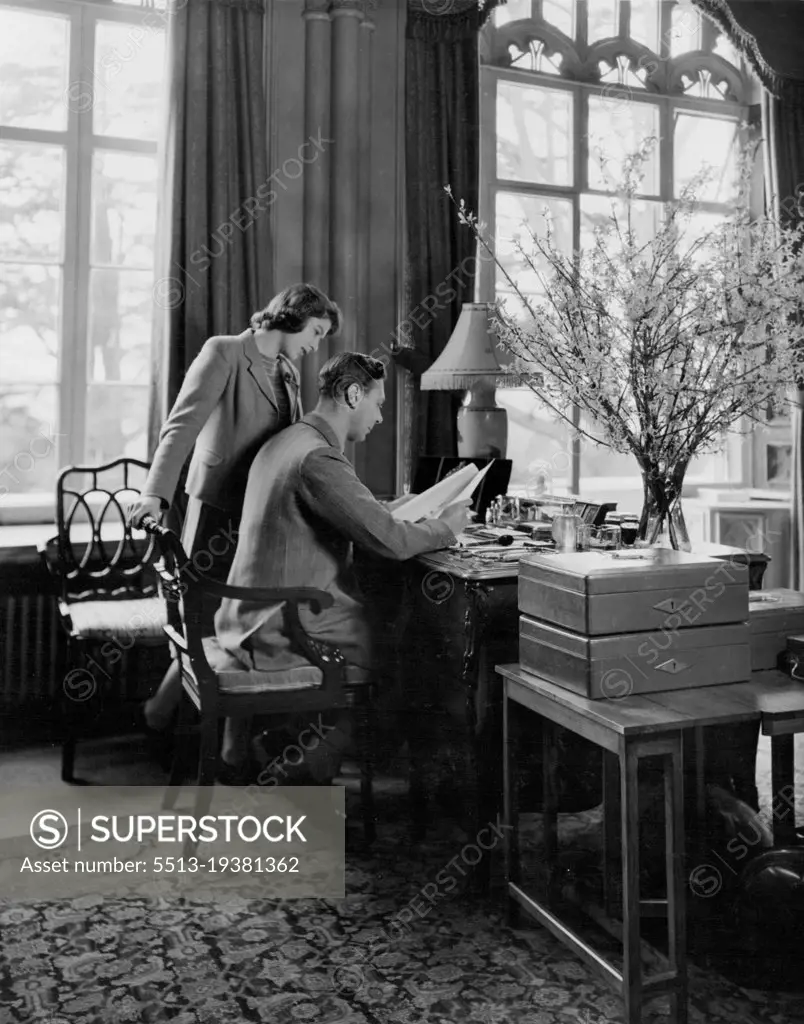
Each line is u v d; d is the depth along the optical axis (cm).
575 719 214
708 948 238
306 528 301
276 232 456
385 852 300
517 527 349
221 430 346
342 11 449
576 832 314
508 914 251
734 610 223
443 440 471
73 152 445
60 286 448
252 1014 210
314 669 296
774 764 277
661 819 262
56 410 450
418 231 468
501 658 273
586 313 250
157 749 399
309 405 454
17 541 405
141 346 462
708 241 243
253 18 433
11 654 407
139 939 245
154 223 461
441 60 468
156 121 459
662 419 250
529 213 512
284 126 454
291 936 246
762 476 565
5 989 220
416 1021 208
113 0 446
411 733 310
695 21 542
